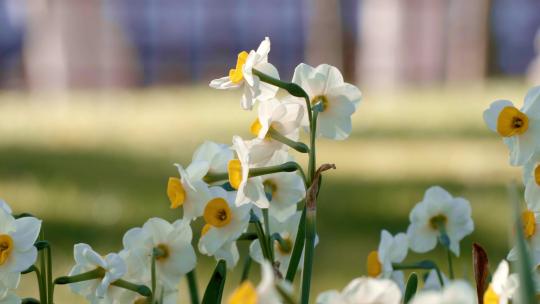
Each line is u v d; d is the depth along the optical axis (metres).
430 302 1.38
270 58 30.36
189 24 30.06
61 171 10.91
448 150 12.33
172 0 29.70
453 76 24.09
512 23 29.47
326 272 6.05
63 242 7.02
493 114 2.22
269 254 2.28
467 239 6.83
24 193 9.43
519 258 1.55
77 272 2.27
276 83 2.14
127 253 2.29
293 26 30.39
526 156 2.16
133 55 28.25
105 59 25.88
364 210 8.22
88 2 25.50
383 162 11.38
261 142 2.15
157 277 2.31
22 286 5.59
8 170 11.10
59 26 25.34
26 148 13.12
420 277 5.33
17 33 29.66
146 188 9.52
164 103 19.80
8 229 2.18
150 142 13.58
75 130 15.25
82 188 9.60
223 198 2.26
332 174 10.45
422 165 11.12
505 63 29.36
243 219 2.26
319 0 25.19
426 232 2.62
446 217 2.61
